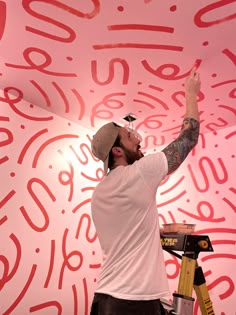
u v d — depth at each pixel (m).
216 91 1.79
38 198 1.91
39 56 1.50
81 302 2.02
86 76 1.65
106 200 1.16
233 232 2.08
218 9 1.21
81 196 2.20
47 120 2.06
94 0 1.17
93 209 1.23
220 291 2.04
